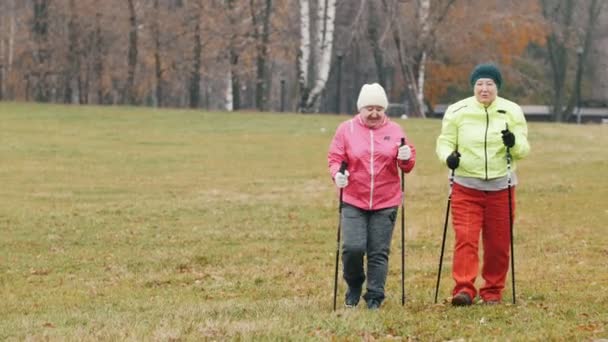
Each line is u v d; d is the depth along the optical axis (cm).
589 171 4119
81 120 6669
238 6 9044
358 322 1467
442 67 9912
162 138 5788
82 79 11006
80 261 2450
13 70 10519
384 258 1617
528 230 2747
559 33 9700
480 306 1619
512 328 1436
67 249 2627
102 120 6688
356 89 11238
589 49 10775
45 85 10744
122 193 3778
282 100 10025
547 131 5988
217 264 2380
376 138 1600
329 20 8062
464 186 1633
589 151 4966
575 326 1441
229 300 1858
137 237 2798
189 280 2170
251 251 2544
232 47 9056
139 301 1900
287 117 7012
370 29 8394
